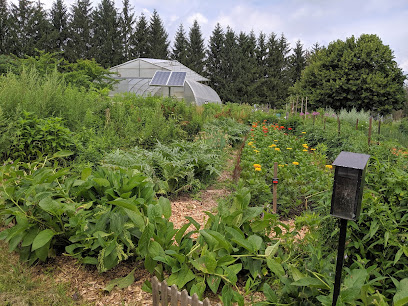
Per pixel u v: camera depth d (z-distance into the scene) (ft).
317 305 6.88
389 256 7.61
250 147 23.48
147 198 10.43
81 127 20.65
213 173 19.47
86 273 9.53
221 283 9.00
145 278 9.34
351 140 25.14
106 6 136.26
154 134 24.00
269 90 141.28
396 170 8.16
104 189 10.44
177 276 8.10
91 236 9.34
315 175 16.99
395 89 73.92
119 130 24.52
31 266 9.78
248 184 15.57
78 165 15.53
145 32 144.46
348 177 5.60
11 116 17.30
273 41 143.84
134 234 9.39
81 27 132.57
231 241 8.88
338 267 5.86
